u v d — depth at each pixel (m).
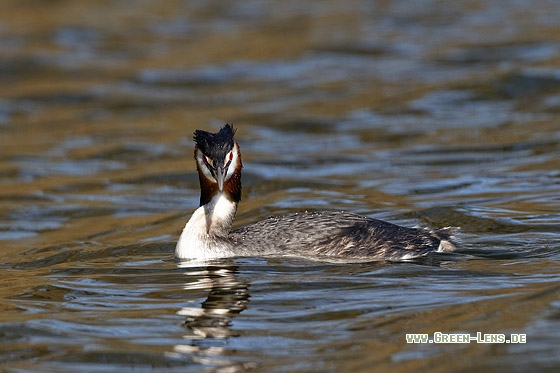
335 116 22.78
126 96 25.94
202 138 12.79
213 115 23.59
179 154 20.36
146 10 36.19
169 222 15.52
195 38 32.12
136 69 28.41
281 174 18.27
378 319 9.75
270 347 9.16
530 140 19.48
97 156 20.52
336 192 16.75
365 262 12.07
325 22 33.66
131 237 14.59
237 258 12.51
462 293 10.45
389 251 12.18
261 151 20.17
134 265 12.70
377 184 17.16
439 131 21.03
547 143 19.14
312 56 29.39
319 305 10.36
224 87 26.56
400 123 21.95
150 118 23.84
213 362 8.85
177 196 17.42
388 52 29.30
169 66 28.73
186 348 9.26
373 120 22.36
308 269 11.82
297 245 12.51
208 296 10.95
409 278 11.21
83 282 11.92
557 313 9.36
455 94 23.94
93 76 27.86
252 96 25.33
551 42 28.14
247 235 12.80
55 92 26.30
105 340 9.57
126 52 30.39
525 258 11.96
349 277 11.38
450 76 25.77
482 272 11.31
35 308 10.84
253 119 22.94
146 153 20.58
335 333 9.42
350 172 18.25
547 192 15.61
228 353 9.05
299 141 20.95
